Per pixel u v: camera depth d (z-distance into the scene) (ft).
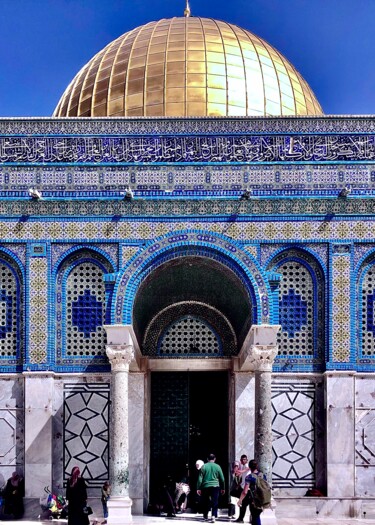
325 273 77.10
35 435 75.77
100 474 76.43
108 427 76.89
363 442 76.13
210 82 93.76
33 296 76.84
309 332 77.56
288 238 77.00
